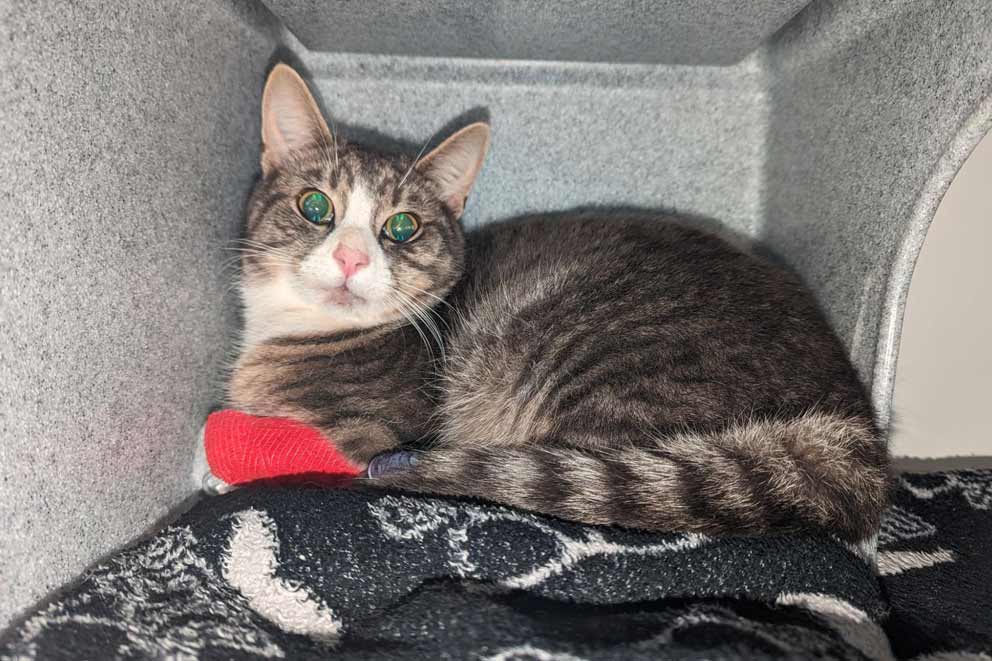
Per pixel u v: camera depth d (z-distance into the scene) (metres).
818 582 0.37
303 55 0.53
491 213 0.56
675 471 0.39
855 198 0.45
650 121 0.54
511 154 0.55
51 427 0.35
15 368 0.33
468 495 0.40
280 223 0.47
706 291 0.44
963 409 0.55
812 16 0.49
